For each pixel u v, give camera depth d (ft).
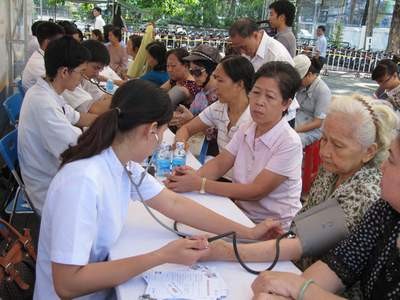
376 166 4.82
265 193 6.58
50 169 7.78
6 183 9.52
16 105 11.65
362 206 4.57
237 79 8.14
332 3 56.90
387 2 53.78
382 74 14.73
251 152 7.00
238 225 5.15
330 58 49.08
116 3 37.99
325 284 4.09
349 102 4.82
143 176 4.90
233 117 8.56
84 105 11.55
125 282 3.95
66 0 41.81
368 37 54.49
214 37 43.86
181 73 12.09
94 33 29.09
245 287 4.09
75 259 3.78
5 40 16.99
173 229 5.04
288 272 4.14
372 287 3.86
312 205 5.66
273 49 11.53
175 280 4.01
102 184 4.01
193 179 6.51
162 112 4.10
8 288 5.29
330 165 4.95
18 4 19.79
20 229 8.80
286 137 6.60
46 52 7.84
